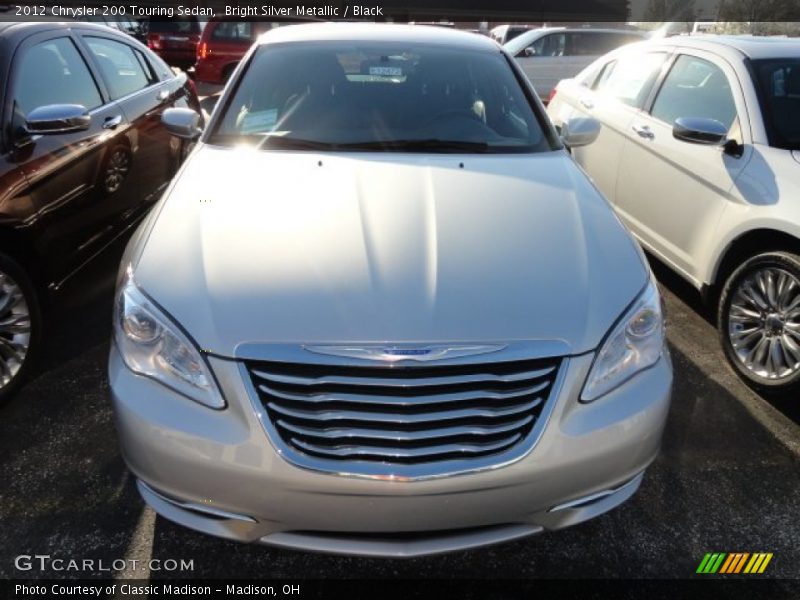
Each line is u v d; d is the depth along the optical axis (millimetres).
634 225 3852
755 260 2863
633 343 1763
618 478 1735
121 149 3594
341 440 1567
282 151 2506
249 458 1566
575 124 2955
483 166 2426
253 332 1611
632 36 10453
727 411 2758
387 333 1609
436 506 1590
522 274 1812
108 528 2061
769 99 3113
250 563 1969
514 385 1622
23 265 2777
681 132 3164
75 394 2705
